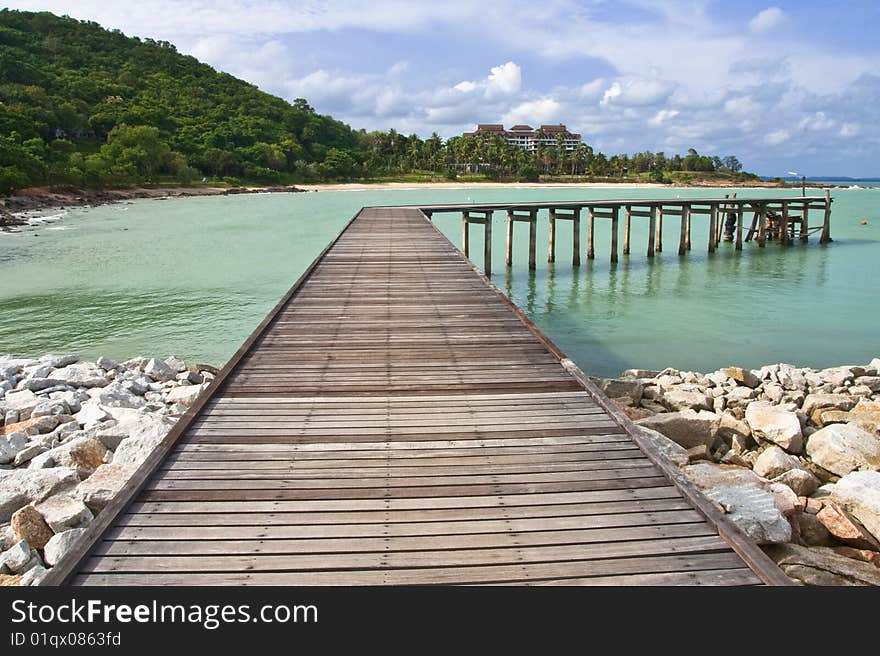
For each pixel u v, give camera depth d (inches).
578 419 178.1
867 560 183.0
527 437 166.4
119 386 322.7
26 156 1952.5
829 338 505.0
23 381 326.6
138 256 892.0
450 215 1738.4
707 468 216.2
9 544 168.4
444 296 339.6
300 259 872.9
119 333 503.5
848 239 1211.9
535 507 131.6
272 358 235.5
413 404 190.1
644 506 132.0
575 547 117.7
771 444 273.1
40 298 622.2
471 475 145.5
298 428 172.4
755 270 847.7
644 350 470.9
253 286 682.2
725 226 1181.7
